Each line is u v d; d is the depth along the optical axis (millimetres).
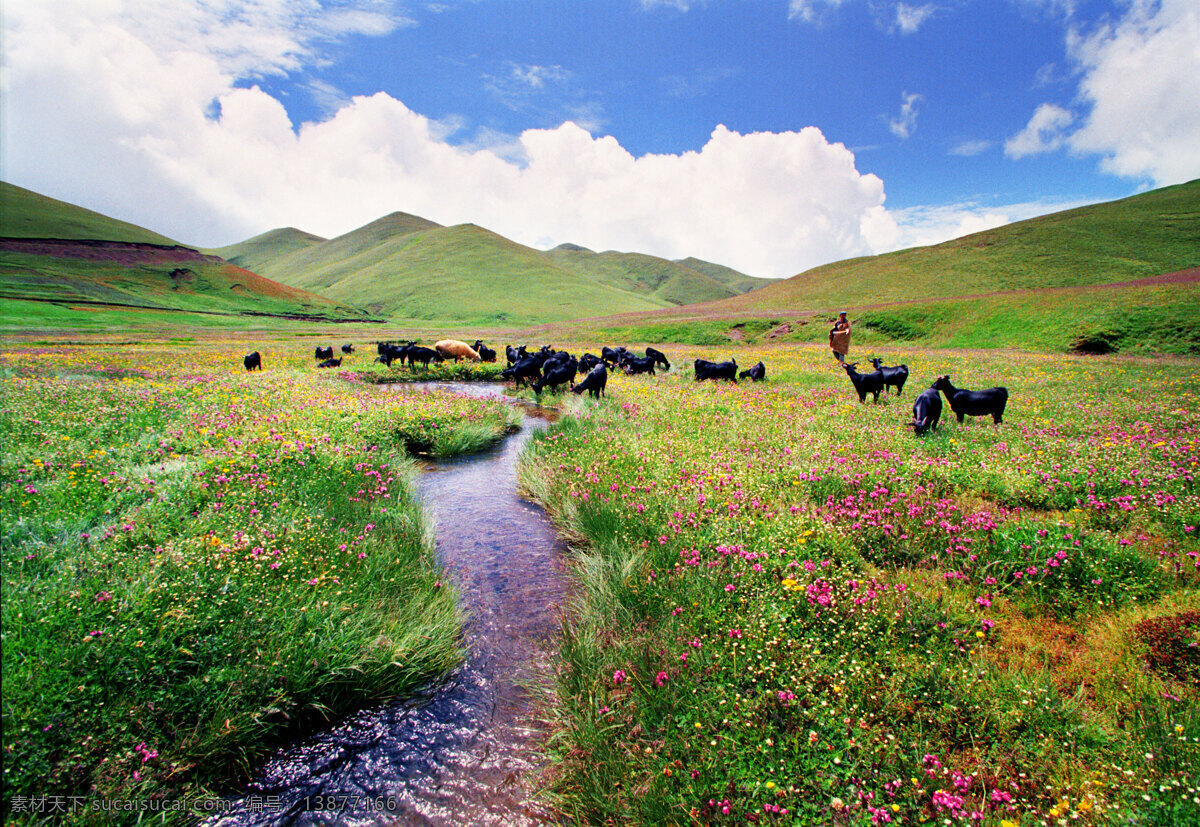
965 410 10633
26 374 18078
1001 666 3764
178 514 5703
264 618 4070
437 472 9891
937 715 3326
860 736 3182
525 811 3191
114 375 19375
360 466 7984
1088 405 12750
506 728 3799
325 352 27516
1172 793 2662
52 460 6984
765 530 5598
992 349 34875
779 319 53781
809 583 4625
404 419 11672
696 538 5633
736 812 2859
